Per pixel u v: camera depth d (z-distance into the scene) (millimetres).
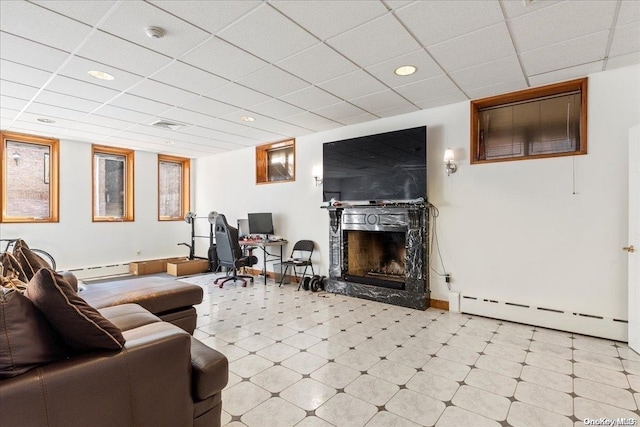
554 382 2393
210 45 2676
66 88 3533
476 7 2207
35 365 1286
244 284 5605
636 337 2869
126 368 1437
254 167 6578
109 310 2377
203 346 1913
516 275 3723
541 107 3730
